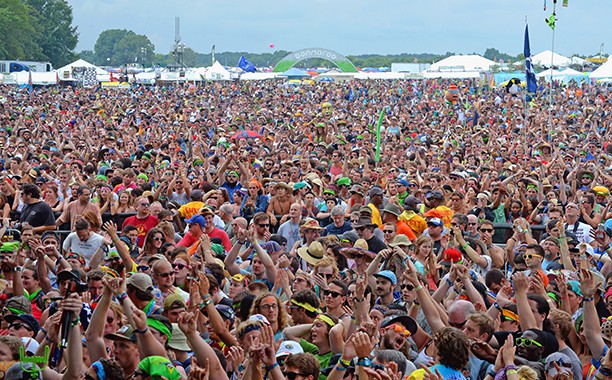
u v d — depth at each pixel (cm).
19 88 8012
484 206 1559
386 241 1263
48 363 735
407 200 1436
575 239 1248
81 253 1241
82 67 9106
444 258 1130
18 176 1916
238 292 981
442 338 691
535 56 7256
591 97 6216
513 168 2109
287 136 3159
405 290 923
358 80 9488
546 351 772
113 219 1572
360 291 793
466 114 4888
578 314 851
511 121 4138
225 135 3319
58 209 1647
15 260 976
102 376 654
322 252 1122
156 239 1159
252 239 1084
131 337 711
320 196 1711
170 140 2933
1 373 697
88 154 2697
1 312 902
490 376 720
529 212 1639
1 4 14312
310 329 826
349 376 691
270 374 653
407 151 2714
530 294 860
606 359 703
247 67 9788
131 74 10456
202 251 1101
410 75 9112
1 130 3506
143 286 798
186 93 7650
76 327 693
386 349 774
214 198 1555
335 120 4019
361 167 2217
